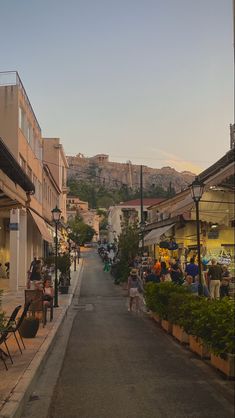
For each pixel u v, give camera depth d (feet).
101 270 195.21
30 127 122.83
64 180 261.44
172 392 26.27
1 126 100.78
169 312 46.11
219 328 28.60
